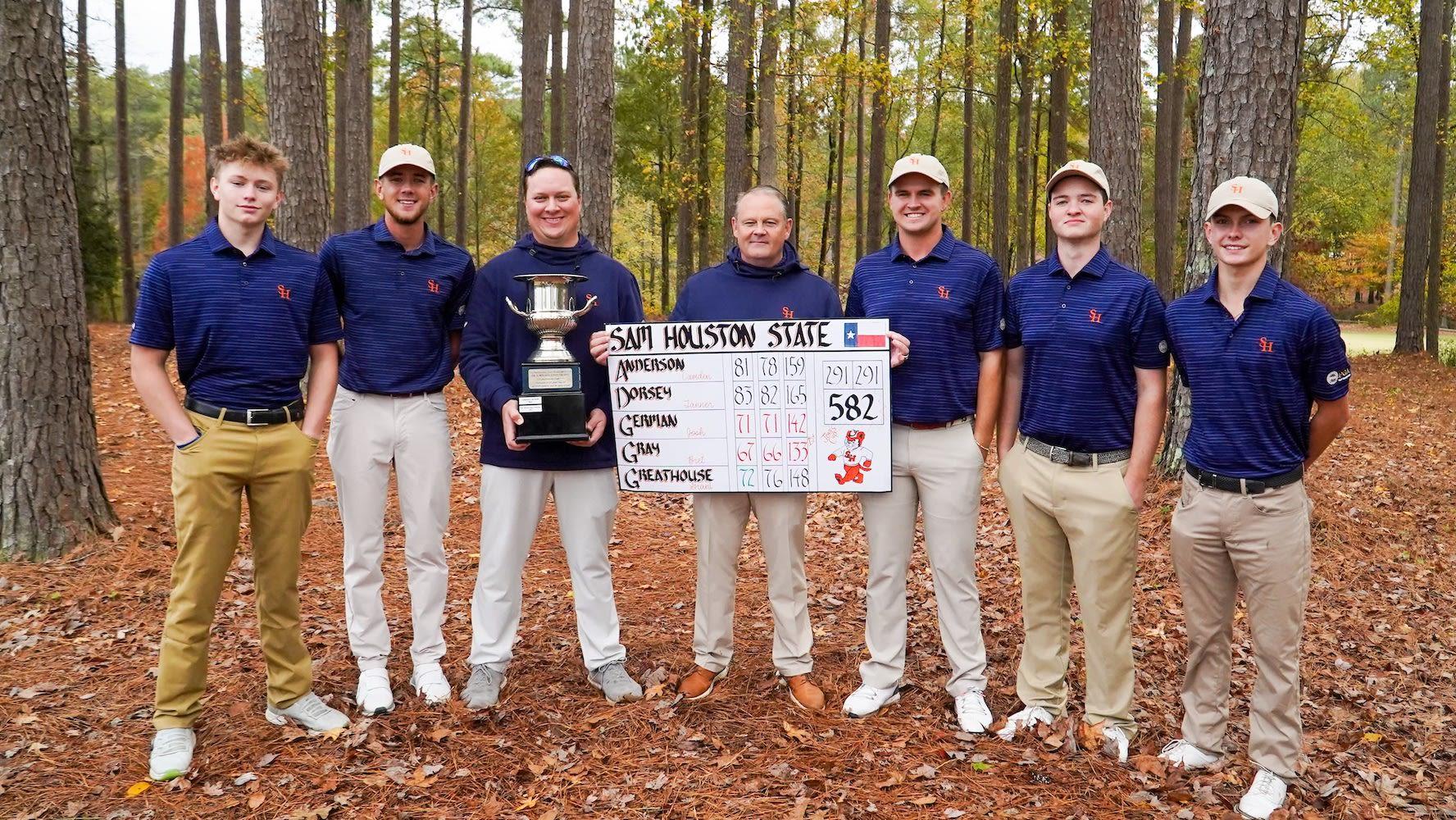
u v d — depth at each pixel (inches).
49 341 222.7
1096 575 146.5
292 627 149.6
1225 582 140.9
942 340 151.2
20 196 217.8
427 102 1242.6
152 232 1669.5
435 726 150.6
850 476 154.6
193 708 142.2
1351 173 1562.5
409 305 156.7
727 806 131.3
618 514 299.3
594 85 447.2
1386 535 274.1
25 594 201.0
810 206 1459.2
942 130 1434.5
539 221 158.1
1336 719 170.2
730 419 157.0
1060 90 809.5
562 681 170.9
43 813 125.7
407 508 160.6
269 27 375.6
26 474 220.5
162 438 341.4
